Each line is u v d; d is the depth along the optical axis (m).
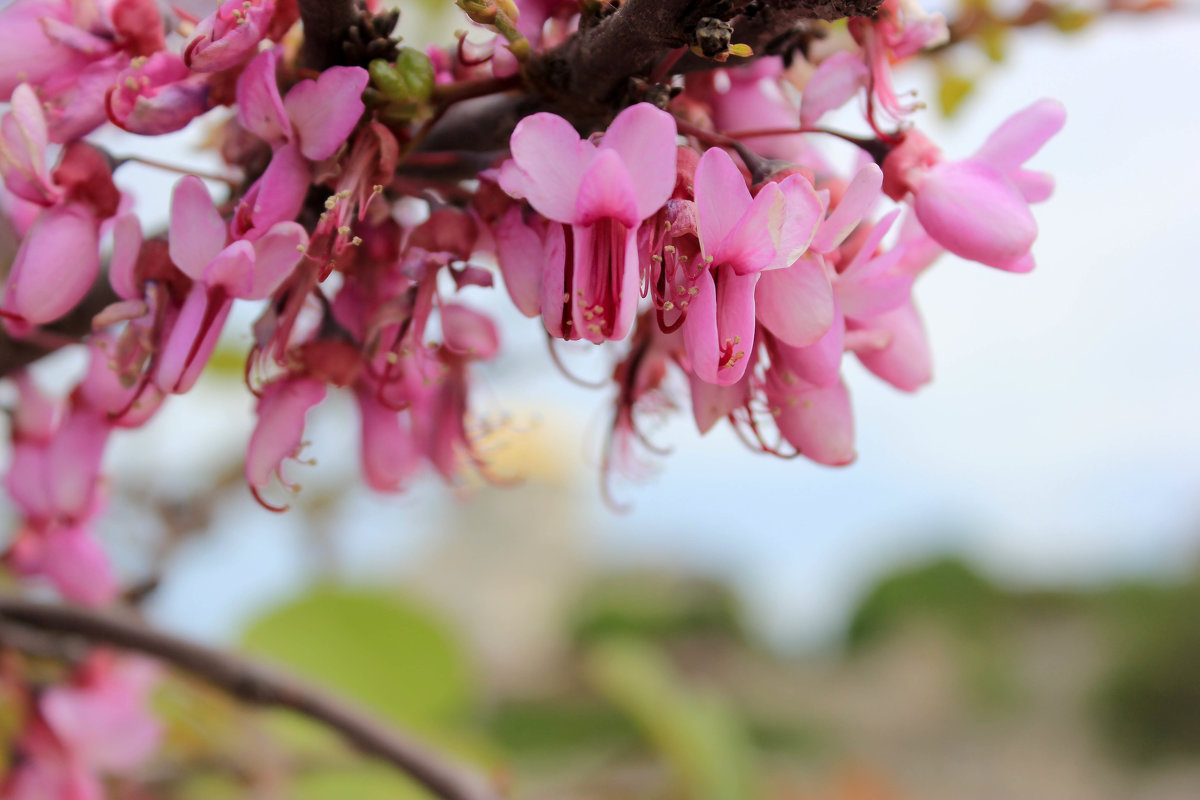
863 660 2.32
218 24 0.18
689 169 0.18
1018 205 0.19
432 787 0.26
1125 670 2.17
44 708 0.26
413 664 0.40
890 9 0.20
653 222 0.18
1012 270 0.19
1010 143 0.20
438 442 0.22
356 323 0.20
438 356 0.21
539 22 0.19
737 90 0.21
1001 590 2.45
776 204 0.18
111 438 0.22
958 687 2.21
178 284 0.19
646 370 0.21
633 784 0.44
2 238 0.22
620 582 2.17
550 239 0.18
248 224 0.19
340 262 0.19
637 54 0.18
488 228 0.19
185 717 0.31
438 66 0.20
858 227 0.20
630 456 0.21
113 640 0.25
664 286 0.18
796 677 2.21
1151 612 2.21
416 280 0.19
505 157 0.20
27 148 0.19
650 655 0.46
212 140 0.21
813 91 0.20
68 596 0.25
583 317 0.18
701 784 0.43
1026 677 2.28
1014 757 2.03
